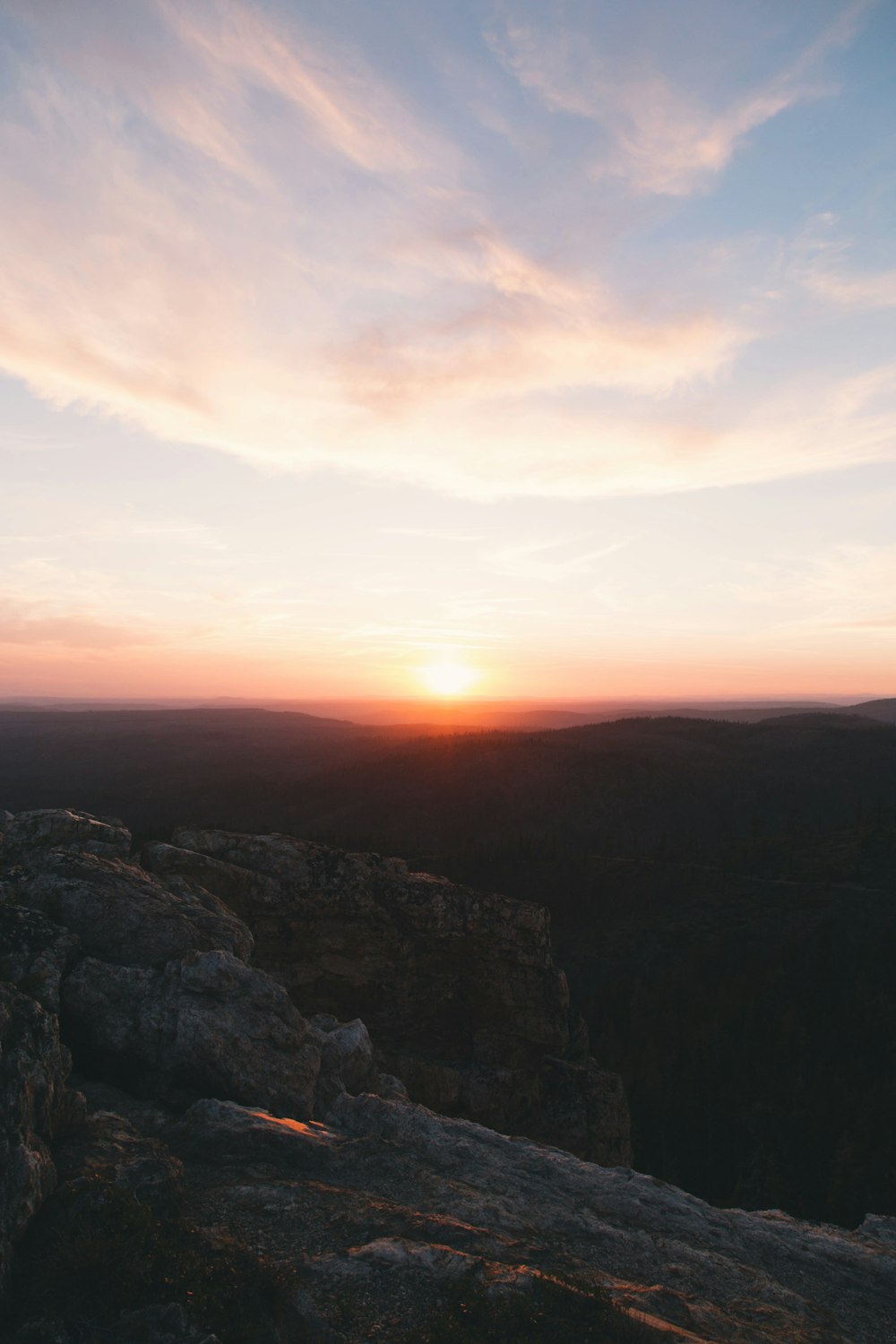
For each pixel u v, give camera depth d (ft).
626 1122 118.21
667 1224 52.60
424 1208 48.80
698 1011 311.68
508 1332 35.53
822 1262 51.34
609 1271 44.96
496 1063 113.60
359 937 110.83
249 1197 46.11
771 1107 241.55
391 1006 110.52
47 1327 31.40
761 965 335.06
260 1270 37.60
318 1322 35.45
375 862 118.52
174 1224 39.83
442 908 115.85
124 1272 34.73
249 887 106.32
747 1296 45.01
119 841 87.81
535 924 121.80
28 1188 37.29
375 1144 57.21
